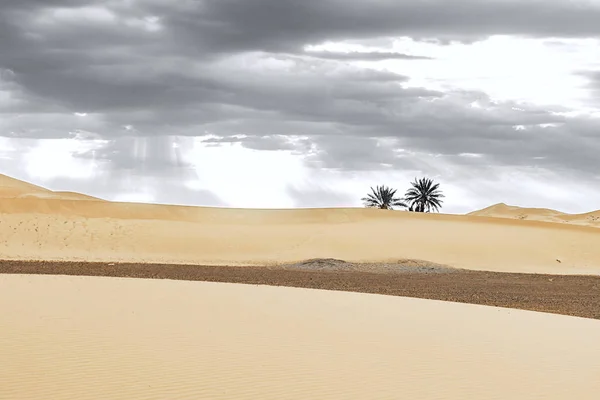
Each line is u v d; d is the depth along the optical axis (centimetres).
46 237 6325
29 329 1445
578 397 1042
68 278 3019
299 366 1184
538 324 1895
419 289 3619
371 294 2680
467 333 1659
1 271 4019
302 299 2325
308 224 7500
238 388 1015
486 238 6850
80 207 7475
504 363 1288
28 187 14362
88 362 1144
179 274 4178
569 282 4591
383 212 8181
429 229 7138
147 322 1622
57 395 938
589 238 7038
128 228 6744
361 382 1084
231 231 6956
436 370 1198
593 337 1667
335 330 1619
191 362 1178
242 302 2144
